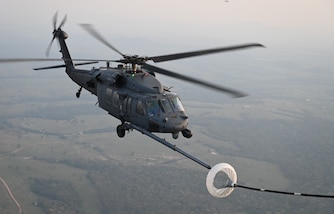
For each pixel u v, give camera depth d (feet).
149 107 58.23
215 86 43.01
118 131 63.82
